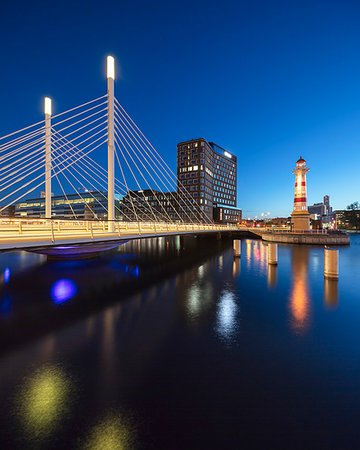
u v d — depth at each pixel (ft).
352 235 250.16
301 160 140.77
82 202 285.23
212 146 371.56
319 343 23.36
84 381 17.81
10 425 13.94
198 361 20.39
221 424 13.80
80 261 71.72
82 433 13.38
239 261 75.51
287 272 57.72
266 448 12.26
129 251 105.91
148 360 20.57
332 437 12.87
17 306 34.65
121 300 37.37
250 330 26.43
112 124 59.16
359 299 36.91
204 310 32.81
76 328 27.25
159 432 13.38
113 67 61.46
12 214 325.42
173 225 86.74
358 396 15.96
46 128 74.59
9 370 19.27
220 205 365.81
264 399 15.72
